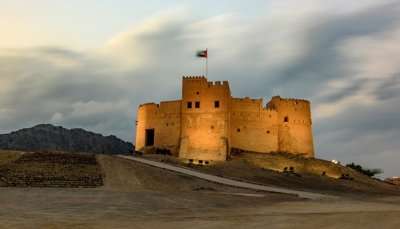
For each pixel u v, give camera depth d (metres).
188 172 62.31
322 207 33.59
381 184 83.12
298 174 76.75
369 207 33.47
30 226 21.91
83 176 51.84
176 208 32.53
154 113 92.69
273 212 28.84
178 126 88.56
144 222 23.81
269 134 92.81
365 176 89.94
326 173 85.00
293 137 95.50
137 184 50.47
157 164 67.50
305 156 94.81
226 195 43.81
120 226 22.22
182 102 88.81
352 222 21.17
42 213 27.75
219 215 27.41
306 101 98.94
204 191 47.69
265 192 50.59
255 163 83.38
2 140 167.88
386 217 22.06
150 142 93.00
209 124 86.06
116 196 38.53
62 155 62.00
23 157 59.22
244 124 91.19
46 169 53.34
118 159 65.69
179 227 21.70
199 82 88.38
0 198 34.97
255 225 21.84
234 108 91.19
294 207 33.75
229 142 87.38
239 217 25.58
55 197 36.75
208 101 87.00
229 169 72.56
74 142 177.12
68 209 30.20
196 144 85.62
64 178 50.06
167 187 50.31
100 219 25.41
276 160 86.19
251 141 91.12
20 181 47.69
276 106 95.75
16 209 29.42
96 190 43.38
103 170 55.94
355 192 65.62
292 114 96.50
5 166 53.28
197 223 23.05
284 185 64.19
